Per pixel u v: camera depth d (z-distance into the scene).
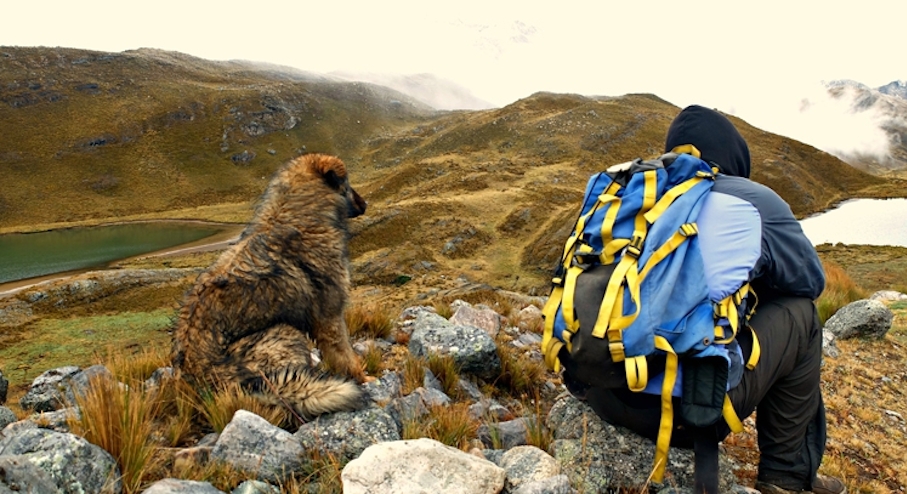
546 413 4.77
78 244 101.12
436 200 85.44
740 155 3.31
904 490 4.52
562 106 166.75
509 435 4.02
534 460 3.18
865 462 4.95
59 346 34.75
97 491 2.63
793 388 3.14
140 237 106.06
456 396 4.96
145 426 3.17
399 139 170.88
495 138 147.25
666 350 2.54
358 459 2.72
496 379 5.39
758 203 2.90
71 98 162.12
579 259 2.87
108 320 40.66
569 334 2.75
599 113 148.38
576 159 126.38
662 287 2.61
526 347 6.75
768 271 2.91
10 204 127.69
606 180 3.12
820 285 3.00
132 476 2.83
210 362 3.82
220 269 3.98
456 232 75.06
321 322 4.24
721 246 2.69
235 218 123.62
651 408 2.88
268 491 2.82
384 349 5.94
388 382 4.65
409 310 7.96
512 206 85.75
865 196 126.44
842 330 9.00
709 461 2.74
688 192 2.84
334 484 2.91
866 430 5.64
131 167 146.62
